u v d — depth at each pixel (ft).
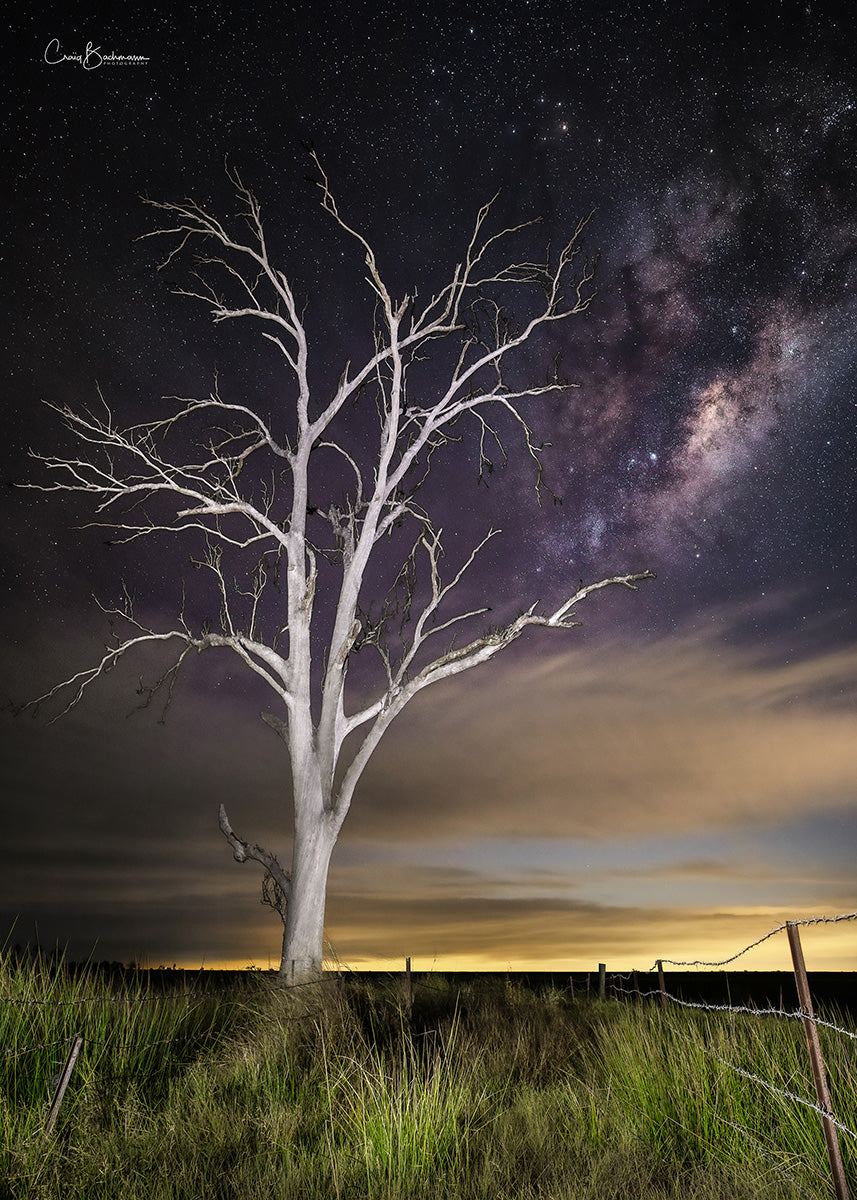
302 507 58.23
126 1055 25.70
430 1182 18.99
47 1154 18.04
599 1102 24.03
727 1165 18.93
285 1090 25.62
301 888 50.62
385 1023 32.96
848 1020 23.11
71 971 29.22
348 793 53.62
